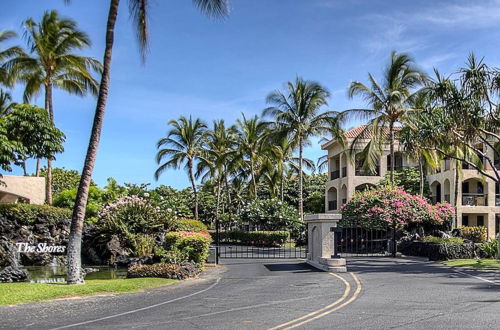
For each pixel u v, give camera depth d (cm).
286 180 5778
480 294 1153
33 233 2347
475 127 2019
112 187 3359
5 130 2350
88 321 866
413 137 2227
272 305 1014
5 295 1117
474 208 3812
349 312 918
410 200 2659
